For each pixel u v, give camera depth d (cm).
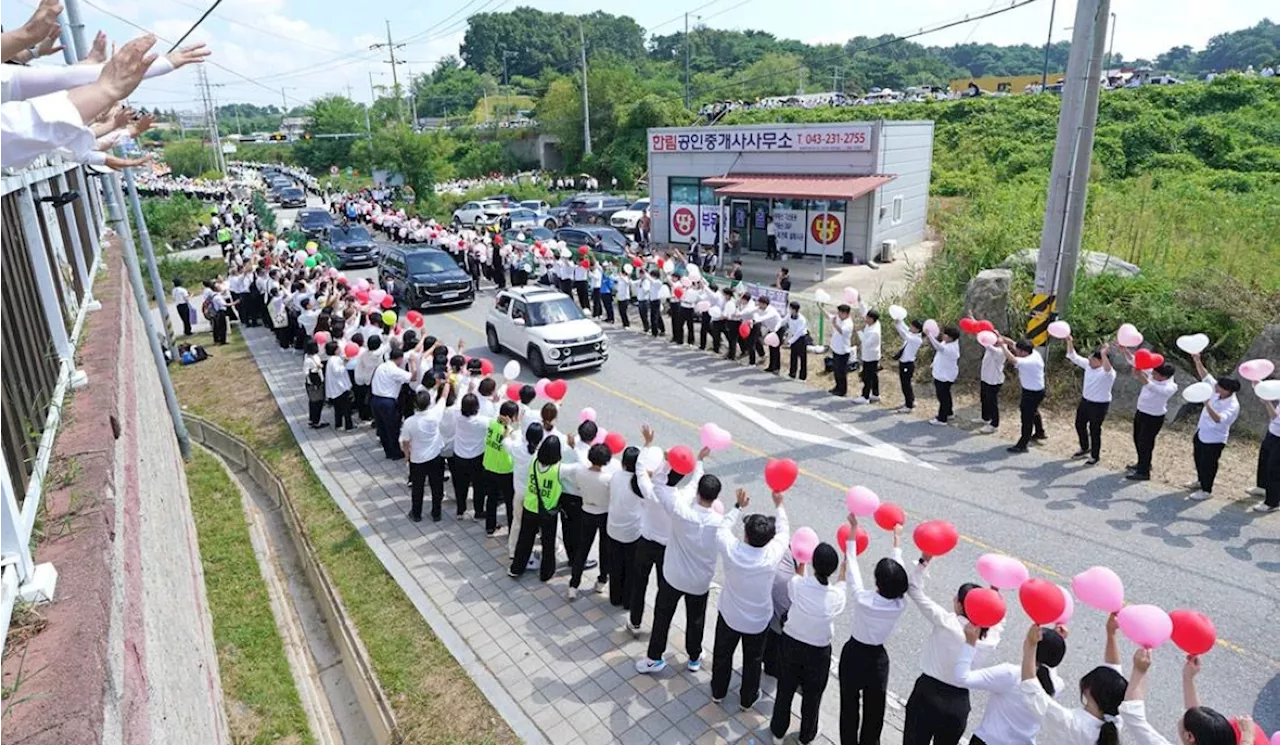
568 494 808
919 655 715
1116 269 1434
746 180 2667
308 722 702
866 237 2547
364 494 1064
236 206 4259
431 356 1215
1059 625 530
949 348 1223
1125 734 489
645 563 709
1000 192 2350
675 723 626
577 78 6241
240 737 683
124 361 679
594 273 2052
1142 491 992
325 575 871
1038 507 963
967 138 4409
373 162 5459
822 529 935
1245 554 841
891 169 2552
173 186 6203
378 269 2452
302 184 7000
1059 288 1250
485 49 11875
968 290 1418
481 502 970
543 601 802
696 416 1327
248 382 1617
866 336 1340
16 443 348
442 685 682
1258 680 664
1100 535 893
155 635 423
